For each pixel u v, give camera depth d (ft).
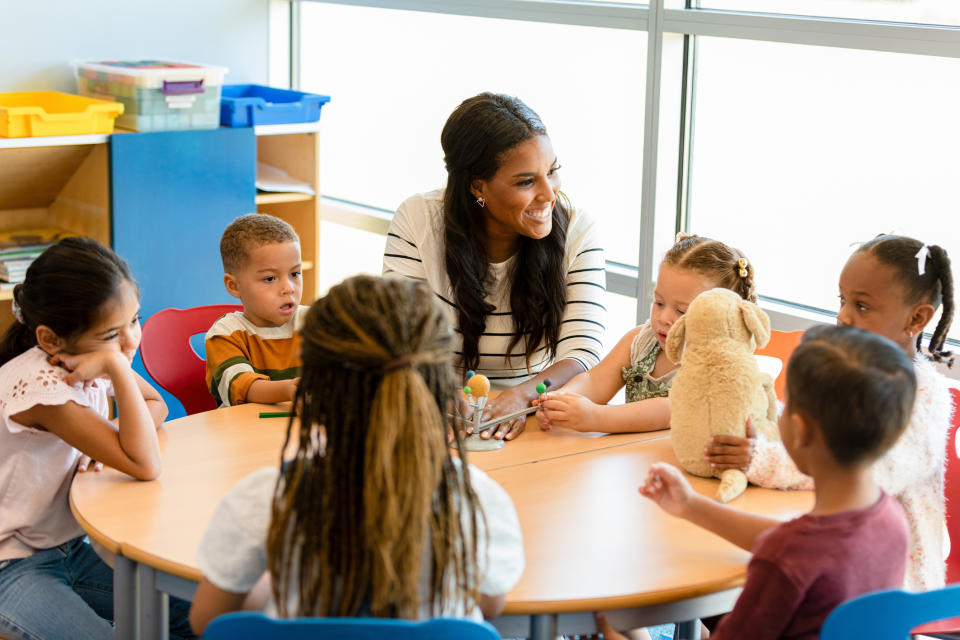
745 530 4.18
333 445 3.21
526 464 5.17
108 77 9.64
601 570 4.05
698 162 8.62
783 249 8.23
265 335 6.67
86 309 4.93
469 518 3.43
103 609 5.61
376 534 3.10
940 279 5.07
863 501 3.70
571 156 9.47
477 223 6.63
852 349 3.62
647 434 5.66
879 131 7.45
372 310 3.19
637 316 8.89
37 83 10.07
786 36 7.40
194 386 7.07
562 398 5.64
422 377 3.24
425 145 10.81
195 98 9.70
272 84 11.90
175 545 4.24
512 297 6.72
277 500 3.31
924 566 4.87
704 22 7.82
